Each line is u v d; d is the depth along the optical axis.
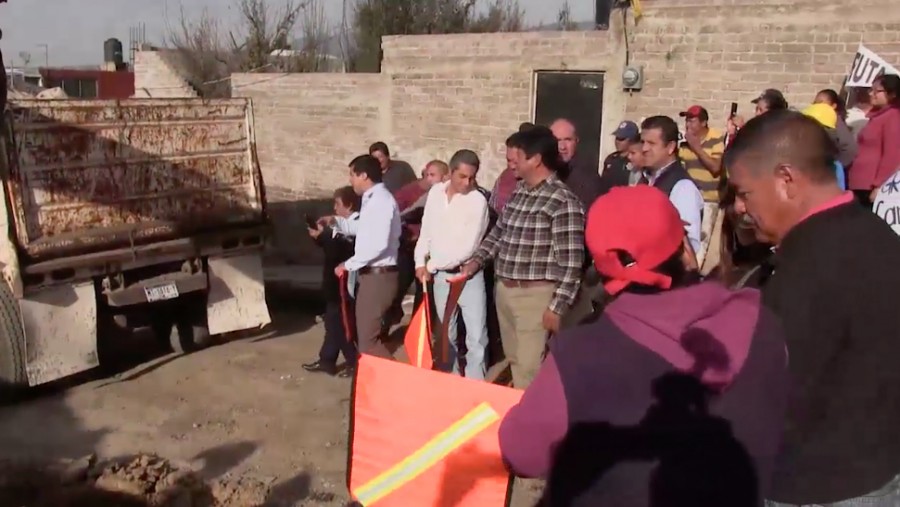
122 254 6.95
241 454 5.45
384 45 12.21
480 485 2.76
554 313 4.79
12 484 4.86
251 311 8.07
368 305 6.32
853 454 2.14
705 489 1.79
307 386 6.84
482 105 11.08
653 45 9.22
